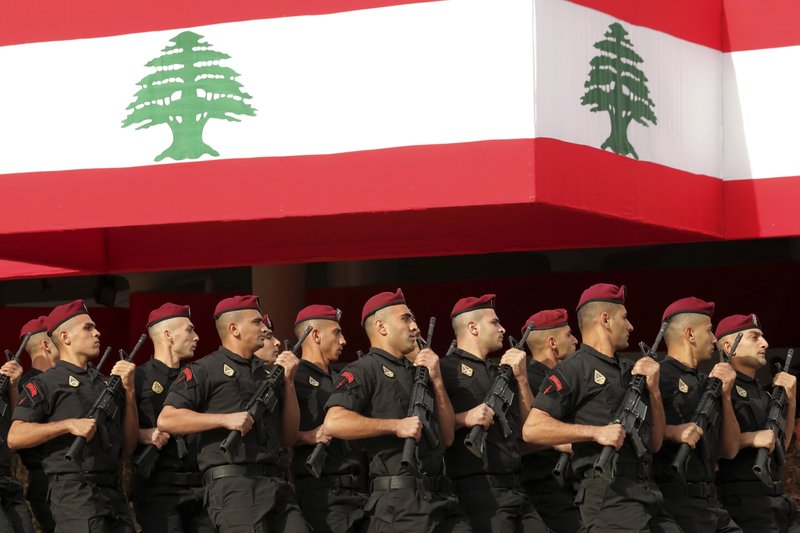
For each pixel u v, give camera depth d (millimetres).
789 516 12750
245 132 14086
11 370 12539
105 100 14469
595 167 13773
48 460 11648
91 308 22469
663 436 11281
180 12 14312
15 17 14727
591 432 10695
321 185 13883
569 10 13641
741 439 12336
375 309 11539
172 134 14273
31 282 22625
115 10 14492
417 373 11297
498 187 13312
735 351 12625
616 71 14078
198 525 12203
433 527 10953
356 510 12375
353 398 11188
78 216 14453
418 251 16547
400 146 13664
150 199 14281
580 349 11234
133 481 12445
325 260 16828
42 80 14633
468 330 11898
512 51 13359
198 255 17078
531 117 13250
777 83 15195
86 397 11797
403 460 10758
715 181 15266
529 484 13055
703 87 15164
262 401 11398
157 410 12336
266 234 16891
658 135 14531
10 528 11984
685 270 20266
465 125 13469
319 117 13922
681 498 11727
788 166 15133
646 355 11234
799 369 15281
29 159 14617
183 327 12617
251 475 11266
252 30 14133
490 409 11242
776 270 19875
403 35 13719
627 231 15836
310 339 12867
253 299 11812
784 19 15195
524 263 21016
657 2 14641
